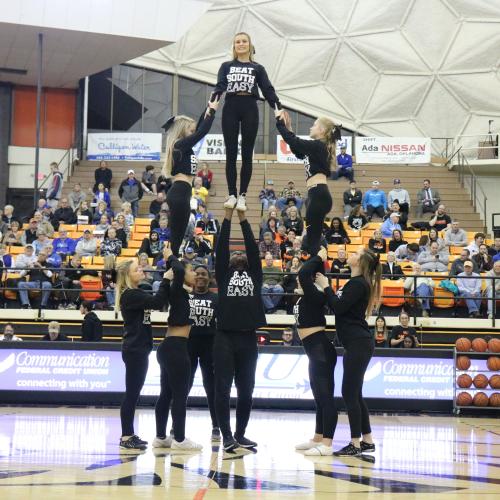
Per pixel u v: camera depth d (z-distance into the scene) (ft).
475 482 20.18
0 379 45.88
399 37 100.42
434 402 46.39
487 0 97.45
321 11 100.42
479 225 79.82
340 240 63.87
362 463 23.89
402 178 86.94
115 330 55.47
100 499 16.74
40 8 67.92
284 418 40.86
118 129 97.55
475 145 97.91
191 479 20.01
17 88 88.33
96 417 38.83
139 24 70.49
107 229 63.87
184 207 25.95
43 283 55.42
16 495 17.13
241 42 25.70
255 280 27.32
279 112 26.11
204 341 30.12
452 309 57.26
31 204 89.97
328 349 27.14
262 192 76.59
